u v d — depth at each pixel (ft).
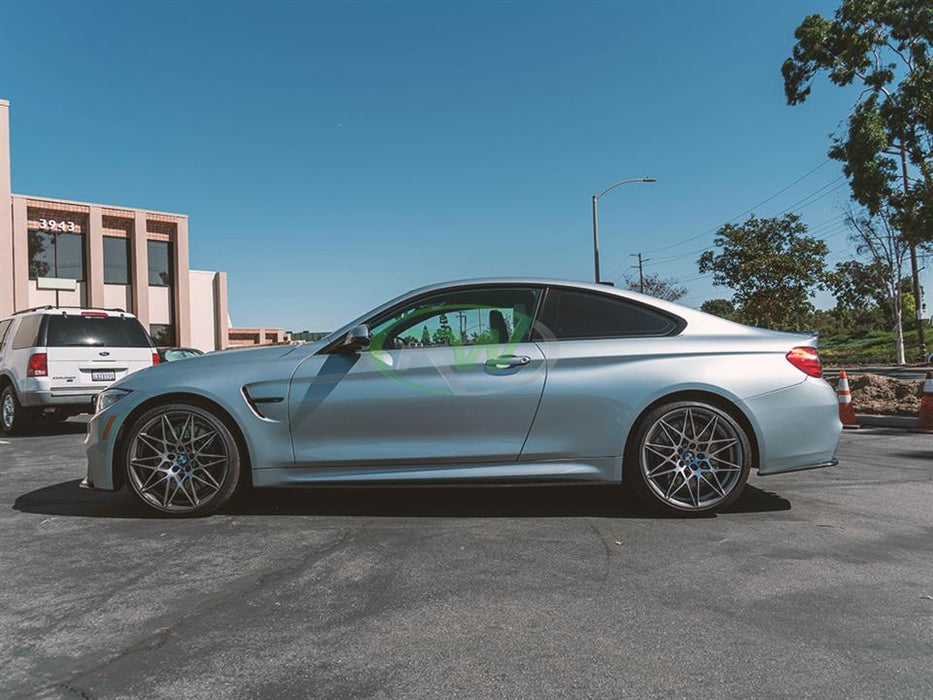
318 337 15.93
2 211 82.84
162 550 12.16
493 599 9.76
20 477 19.66
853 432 27.53
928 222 58.65
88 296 94.73
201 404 14.30
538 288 14.70
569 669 7.73
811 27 62.85
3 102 82.99
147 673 7.74
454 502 15.44
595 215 78.95
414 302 14.71
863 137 58.80
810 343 14.46
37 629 8.93
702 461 13.84
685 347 14.06
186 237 106.01
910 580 10.36
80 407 32.48
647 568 10.96
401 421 13.97
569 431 13.87
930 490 16.33
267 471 14.15
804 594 9.84
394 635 8.65
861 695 7.12
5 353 32.19
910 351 122.11
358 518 14.12
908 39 59.93
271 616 9.27
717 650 8.15
